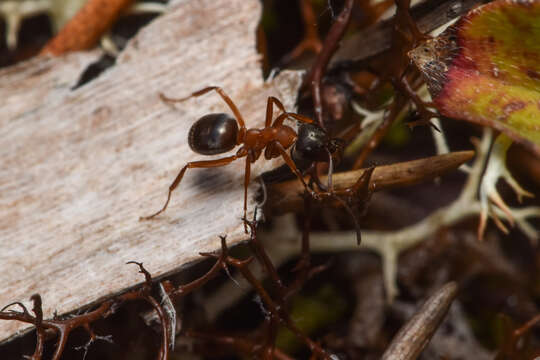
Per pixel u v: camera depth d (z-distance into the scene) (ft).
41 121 0.29
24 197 0.29
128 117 0.29
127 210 0.28
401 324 0.30
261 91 0.29
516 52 0.27
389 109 0.28
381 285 0.30
